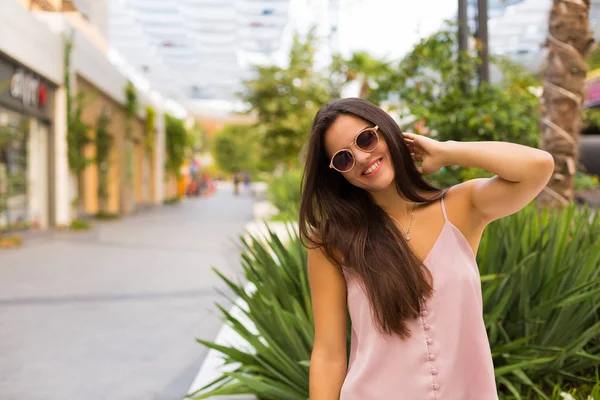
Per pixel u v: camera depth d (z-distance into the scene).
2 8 10.98
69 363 4.00
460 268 1.45
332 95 16.44
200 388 3.01
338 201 1.55
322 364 1.54
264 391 2.54
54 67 14.29
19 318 5.34
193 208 26.97
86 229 15.05
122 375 3.74
